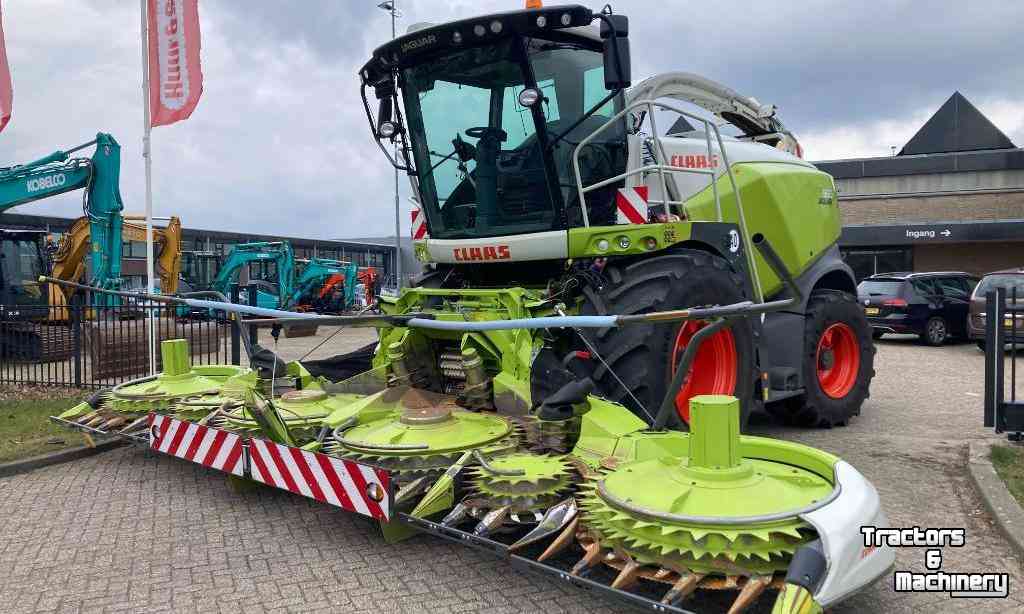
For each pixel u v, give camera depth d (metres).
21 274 16.16
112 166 12.65
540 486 3.49
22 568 4.00
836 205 7.95
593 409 4.04
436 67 5.69
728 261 5.75
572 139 5.48
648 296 4.91
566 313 4.93
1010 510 4.46
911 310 15.48
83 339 9.61
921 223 26.70
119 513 4.87
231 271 25.83
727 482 3.03
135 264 26.69
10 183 13.30
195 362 10.38
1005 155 26.14
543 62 5.33
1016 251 26.48
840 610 3.42
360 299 30.30
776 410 7.28
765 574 2.80
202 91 9.23
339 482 3.91
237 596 3.63
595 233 5.23
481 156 5.70
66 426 6.09
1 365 9.88
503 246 5.58
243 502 5.07
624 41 4.85
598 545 3.15
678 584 2.78
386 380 5.20
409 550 4.17
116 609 3.51
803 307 7.00
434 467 3.93
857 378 7.44
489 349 4.80
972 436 6.73
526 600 3.53
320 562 4.02
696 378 5.45
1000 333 6.03
